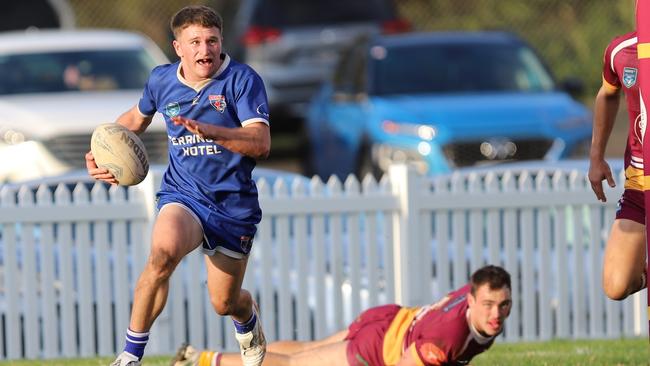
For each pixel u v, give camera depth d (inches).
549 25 3351.4
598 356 1259.8
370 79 2247.8
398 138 2084.2
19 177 2005.4
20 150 2010.3
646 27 980.6
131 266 1455.5
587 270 1547.7
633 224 1049.5
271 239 1476.4
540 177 1531.7
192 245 925.8
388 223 1509.6
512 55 2314.2
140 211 1441.9
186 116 935.7
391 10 3070.9
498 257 1529.3
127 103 2126.0
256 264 1510.8
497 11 3380.9
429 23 3398.1
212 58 912.9
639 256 1045.8
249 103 919.7
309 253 1508.4
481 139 2075.5
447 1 3395.7
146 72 2305.6
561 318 1537.9
